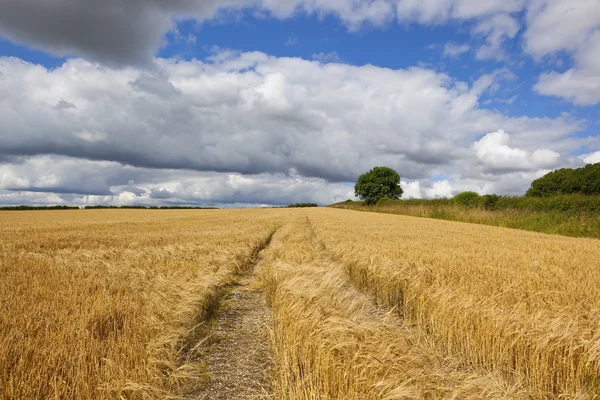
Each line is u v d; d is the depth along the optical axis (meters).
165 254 12.00
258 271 11.61
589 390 4.06
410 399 3.46
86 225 28.89
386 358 3.88
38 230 23.16
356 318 5.12
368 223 30.45
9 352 3.84
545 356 4.36
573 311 5.22
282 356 4.79
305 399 3.96
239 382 4.70
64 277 7.82
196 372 4.88
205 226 27.48
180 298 6.91
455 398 3.58
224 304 8.30
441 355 5.29
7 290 6.53
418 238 16.92
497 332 4.86
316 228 24.12
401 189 98.00
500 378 4.38
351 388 3.62
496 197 41.31
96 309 5.33
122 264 9.98
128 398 3.51
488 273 7.77
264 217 44.72
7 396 3.23
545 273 7.90
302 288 6.59
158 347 4.59
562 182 57.69
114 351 4.09
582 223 25.33
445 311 5.80
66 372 3.62
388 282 8.08
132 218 43.53
